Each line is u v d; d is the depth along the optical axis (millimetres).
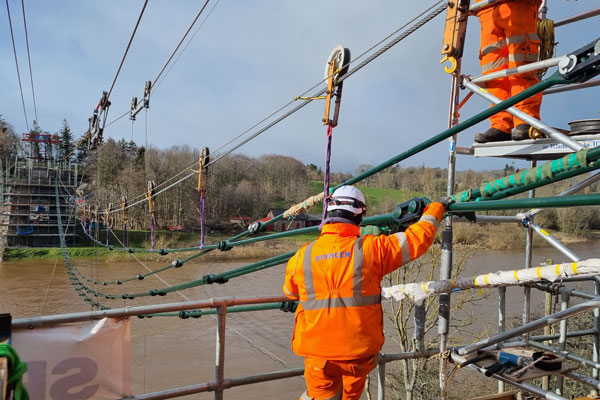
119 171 72500
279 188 103125
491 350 3957
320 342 2496
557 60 3084
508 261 33312
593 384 3467
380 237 2559
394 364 18984
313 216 82750
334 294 2490
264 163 108625
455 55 3555
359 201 2676
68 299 37125
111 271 49594
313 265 2572
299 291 2639
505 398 3957
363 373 2537
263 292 37281
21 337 2768
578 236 43094
